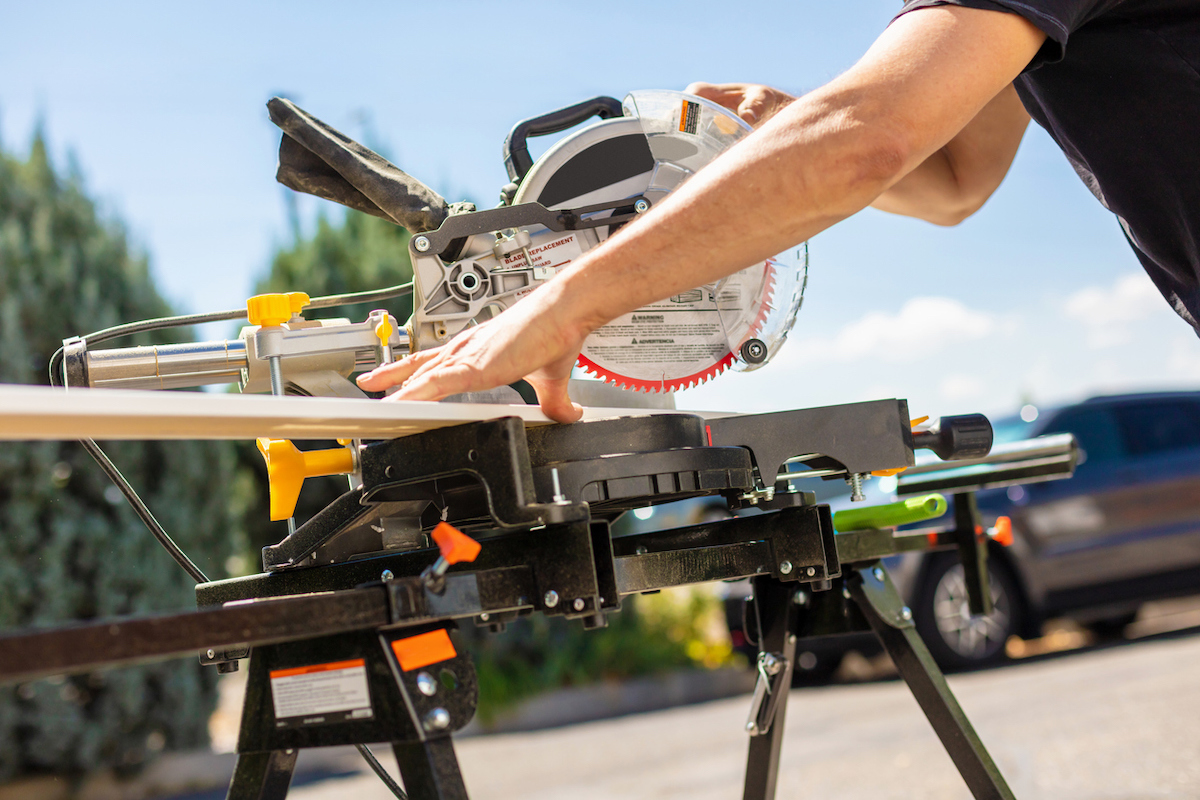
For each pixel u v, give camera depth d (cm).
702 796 297
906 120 80
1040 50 87
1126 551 526
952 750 126
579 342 86
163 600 455
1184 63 96
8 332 429
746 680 619
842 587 136
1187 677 398
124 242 492
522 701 553
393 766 415
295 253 614
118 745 430
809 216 82
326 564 110
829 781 291
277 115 112
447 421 77
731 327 116
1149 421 555
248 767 83
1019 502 521
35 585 420
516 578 83
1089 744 295
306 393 107
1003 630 505
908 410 110
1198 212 101
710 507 541
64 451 435
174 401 62
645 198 112
